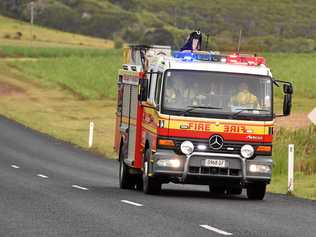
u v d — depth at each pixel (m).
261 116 33.59
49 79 145.00
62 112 105.75
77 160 57.72
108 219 25.08
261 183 34.03
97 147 67.69
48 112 105.50
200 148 33.41
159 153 33.53
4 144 67.31
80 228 23.08
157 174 33.53
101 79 145.38
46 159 57.12
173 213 26.98
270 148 33.69
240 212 27.98
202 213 27.22
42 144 69.06
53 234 21.86
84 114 103.62
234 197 35.81
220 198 34.44
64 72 158.88
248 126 33.53
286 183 44.19
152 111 34.78
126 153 39.12
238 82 33.69
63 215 25.95
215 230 22.91
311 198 36.50
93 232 22.33
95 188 37.69
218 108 33.50
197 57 34.00
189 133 33.41
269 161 33.69
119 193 34.88
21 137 73.94
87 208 28.02
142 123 36.97
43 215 25.88
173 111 33.47
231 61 33.97
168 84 33.56
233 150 33.53
